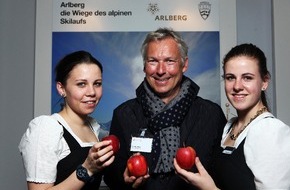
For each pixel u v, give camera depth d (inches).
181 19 95.6
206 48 94.9
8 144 95.2
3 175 94.7
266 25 95.3
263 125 46.7
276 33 90.8
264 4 95.7
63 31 95.9
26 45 97.1
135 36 95.7
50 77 94.7
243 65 49.4
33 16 97.7
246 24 96.0
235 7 94.6
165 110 59.9
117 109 65.4
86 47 95.8
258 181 44.5
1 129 95.5
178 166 49.0
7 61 96.5
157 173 58.0
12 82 96.3
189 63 95.0
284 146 44.8
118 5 96.3
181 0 95.8
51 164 49.8
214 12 95.3
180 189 57.5
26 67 96.7
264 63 51.0
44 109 94.2
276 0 91.5
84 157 52.6
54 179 50.5
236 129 53.9
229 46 94.3
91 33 96.0
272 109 91.6
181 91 61.5
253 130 47.2
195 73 94.8
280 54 90.3
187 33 95.3
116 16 96.3
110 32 96.0
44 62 95.1
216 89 94.1
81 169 48.7
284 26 90.7
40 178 49.0
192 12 95.6
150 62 59.1
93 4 96.3
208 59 94.7
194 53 95.0
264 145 45.1
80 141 53.8
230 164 49.1
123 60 95.7
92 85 54.5
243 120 52.4
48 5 95.9
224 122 62.5
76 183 48.6
